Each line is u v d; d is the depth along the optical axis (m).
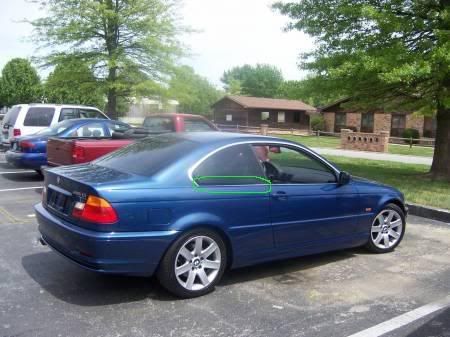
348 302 4.55
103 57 21.33
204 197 4.53
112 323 3.95
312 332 3.89
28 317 4.02
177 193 4.40
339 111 41.88
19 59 48.97
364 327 4.02
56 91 24.50
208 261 4.61
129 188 4.23
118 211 4.14
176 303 4.39
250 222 4.83
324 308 4.39
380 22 10.61
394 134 38.00
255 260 4.97
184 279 4.51
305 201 5.25
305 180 5.40
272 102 53.84
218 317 4.12
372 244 6.12
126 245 4.15
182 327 3.92
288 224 5.12
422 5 11.21
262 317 4.15
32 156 11.23
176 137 5.25
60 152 9.44
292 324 4.03
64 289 4.65
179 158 4.64
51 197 4.85
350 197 5.71
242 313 4.22
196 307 4.32
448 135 12.29
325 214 5.46
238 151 4.96
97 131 11.18
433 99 11.30
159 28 22.02
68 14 21.03
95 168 4.94
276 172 5.18
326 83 12.19
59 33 21.16
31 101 48.16
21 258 5.55
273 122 51.97
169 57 22.62
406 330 4.00
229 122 53.16
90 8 20.92
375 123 39.19
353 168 14.91
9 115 14.99
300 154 5.44
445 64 9.81
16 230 6.77
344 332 3.91
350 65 10.67
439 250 6.43
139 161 4.84
